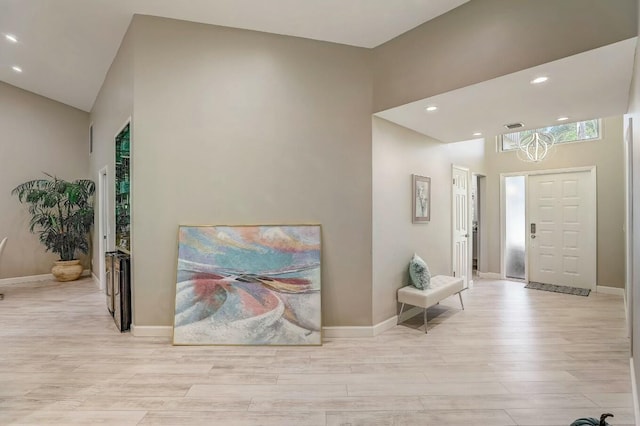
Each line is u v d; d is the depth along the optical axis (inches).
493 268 257.6
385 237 146.7
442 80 117.3
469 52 110.7
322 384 98.1
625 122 141.3
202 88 133.3
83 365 109.0
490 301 191.5
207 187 133.6
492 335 138.2
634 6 82.3
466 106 129.8
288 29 132.0
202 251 132.0
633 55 89.7
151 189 132.0
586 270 216.4
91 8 133.7
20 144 240.4
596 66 96.1
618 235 203.0
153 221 132.3
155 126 132.0
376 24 124.6
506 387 96.8
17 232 239.3
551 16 94.1
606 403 89.0
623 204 201.5
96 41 161.2
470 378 102.0
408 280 161.5
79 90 229.1
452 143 205.5
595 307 178.7
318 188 136.7
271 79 135.3
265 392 93.6
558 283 228.1
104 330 140.3
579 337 135.8
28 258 243.9
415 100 124.9
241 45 134.1
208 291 130.0
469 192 228.1
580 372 106.0
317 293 131.5
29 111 243.8
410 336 137.1
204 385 97.1
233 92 134.0
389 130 150.0
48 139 251.6
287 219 135.6
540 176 236.1
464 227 221.5
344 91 137.8
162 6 125.1
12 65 204.5
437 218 188.4
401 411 85.2
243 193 134.5
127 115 143.8
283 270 132.3
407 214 162.2
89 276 261.4
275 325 128.0
